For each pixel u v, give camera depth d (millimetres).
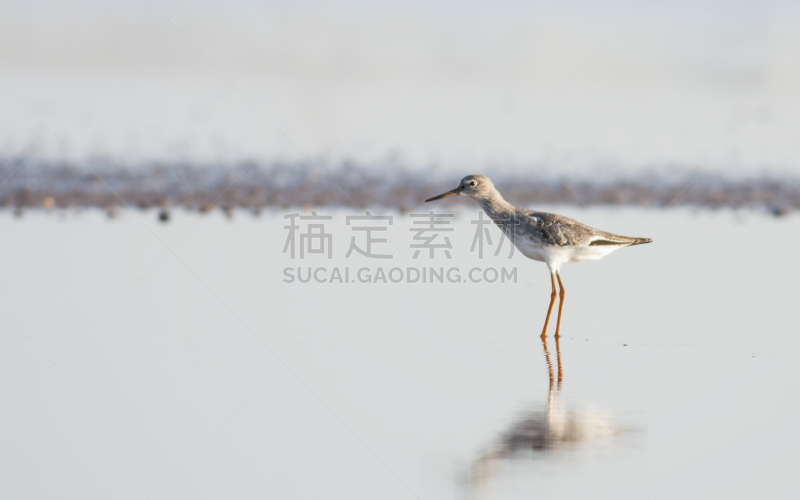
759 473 8562
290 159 26172
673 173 25266
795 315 14016
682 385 10891
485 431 9500
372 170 25125
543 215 14281
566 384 10953
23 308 13750
